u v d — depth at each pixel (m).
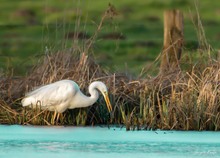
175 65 19.08
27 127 17.47
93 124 17.95
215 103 17.41
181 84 17.97
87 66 18.47
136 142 15.91
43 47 21.30
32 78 18.59
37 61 19.45
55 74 18.33
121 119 17.95
